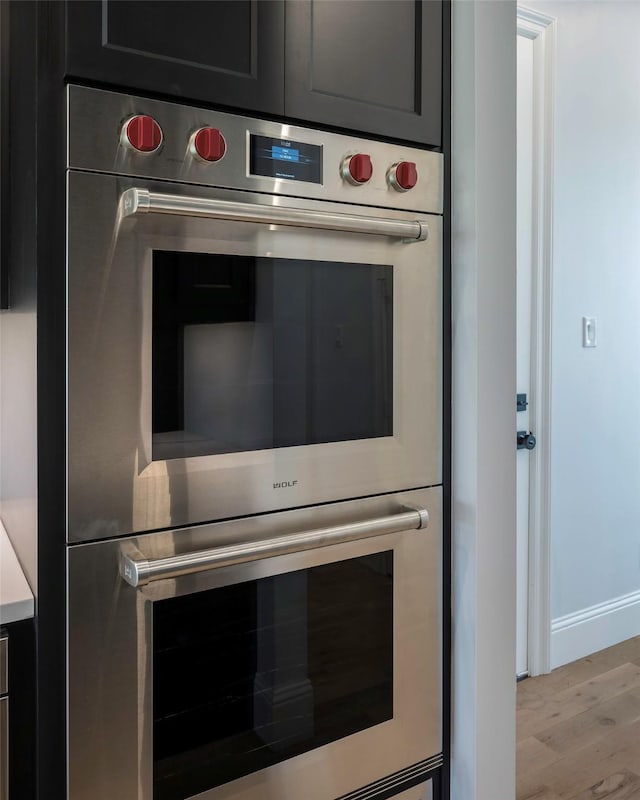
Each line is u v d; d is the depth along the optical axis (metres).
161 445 1.04
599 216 2.72
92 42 0.95
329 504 1.22
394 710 1.32
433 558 1.36
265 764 1.17
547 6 2.48
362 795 1.29
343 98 1.20
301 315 1.17
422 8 1.30
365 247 1.23
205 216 1.01
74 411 0.96
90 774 1.00
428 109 1.32
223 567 1.06
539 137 2.51
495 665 1.38
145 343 1.01
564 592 2.76
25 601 0.98
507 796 1.42
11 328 1.17
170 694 1.06
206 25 1.05
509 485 1.39
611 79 2.72
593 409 2.77
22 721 0.99
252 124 1.10
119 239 0.98
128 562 0.99
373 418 1.27
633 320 2.89
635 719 2.41
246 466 1.12
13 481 1.21
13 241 1.11
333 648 1.23
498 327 1.36
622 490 2.93
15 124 1.08
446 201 1.35
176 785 1.08
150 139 0.97
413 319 1.31
